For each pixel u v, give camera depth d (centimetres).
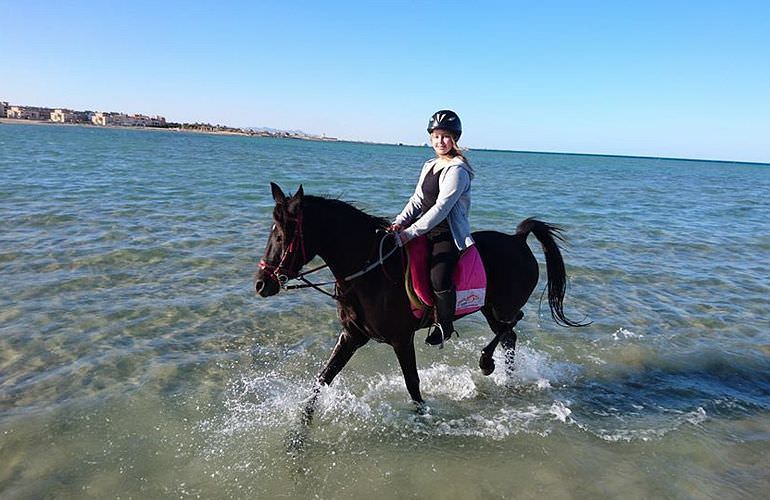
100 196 1588
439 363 601
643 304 829
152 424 448
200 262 928
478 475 400
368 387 540
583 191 3031
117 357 562
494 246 509
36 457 396
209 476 390
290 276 397
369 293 430
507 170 5656
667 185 4328
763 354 645
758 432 473
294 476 395
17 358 547
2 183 1752
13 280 775
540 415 493
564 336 689
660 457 428
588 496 378
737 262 1173
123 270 859
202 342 618
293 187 2150
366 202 1777
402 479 395
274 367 568
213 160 3950
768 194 3769
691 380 575
